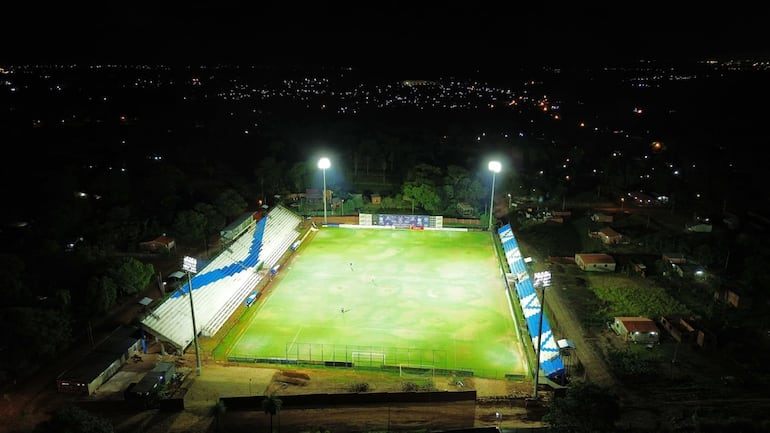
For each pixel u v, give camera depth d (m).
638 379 61.25
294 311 77.00
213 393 55.75
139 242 96.44
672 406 56.09
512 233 105.62
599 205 132.62
